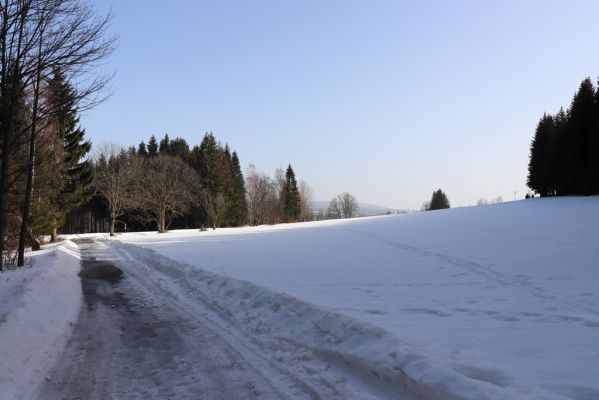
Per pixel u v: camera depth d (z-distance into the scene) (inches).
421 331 259.0
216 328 316.5
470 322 283.3
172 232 2138.3
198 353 259.9
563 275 453.7
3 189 509.0
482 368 179.9
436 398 163.6
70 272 644.7
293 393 197.3
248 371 227.0
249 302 364.8
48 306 364.5
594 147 1924.2
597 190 1961.1
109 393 204.5
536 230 852.6
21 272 537.0
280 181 3919.8
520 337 241.6
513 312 311.4
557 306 330.6
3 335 252.8
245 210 3437.5
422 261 602.5
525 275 464.1
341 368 216.2
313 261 652.1
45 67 454.9
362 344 223.9
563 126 2239.2
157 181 2301.9
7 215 782.5
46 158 911.0
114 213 2146.9
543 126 2453.2
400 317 300.7
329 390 193.5
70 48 461.1
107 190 2159.2
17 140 549.0
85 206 3011.8
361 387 194.1
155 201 2283.5
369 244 857.5
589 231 785.6
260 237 1241.4
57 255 766.5
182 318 352.5
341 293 399.5
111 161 2222.0
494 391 155.5
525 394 154.1
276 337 275.1
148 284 538.9
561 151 2182.6
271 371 226.2
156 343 284.0
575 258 544.7
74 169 1657.2
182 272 566.9
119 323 341.7
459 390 159.3
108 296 465.4
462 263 564.1
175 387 209.3
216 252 842.8
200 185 2659.9
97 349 273.9
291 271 554.9
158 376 224.7
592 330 255.9
